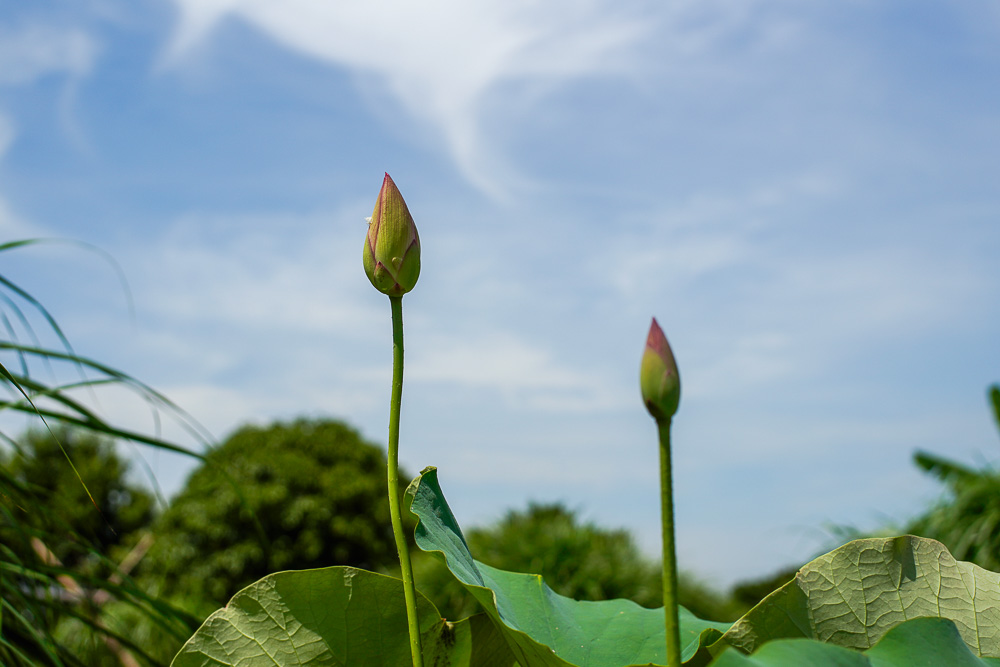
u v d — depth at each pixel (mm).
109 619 2830
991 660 1250
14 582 2217
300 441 14508
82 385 2408
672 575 996
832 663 1074
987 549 5852
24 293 2240
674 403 1000
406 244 1205
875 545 1324
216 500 12812
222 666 1360
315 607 1377
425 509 1438
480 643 1481
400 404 1222
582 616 1730
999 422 6996
